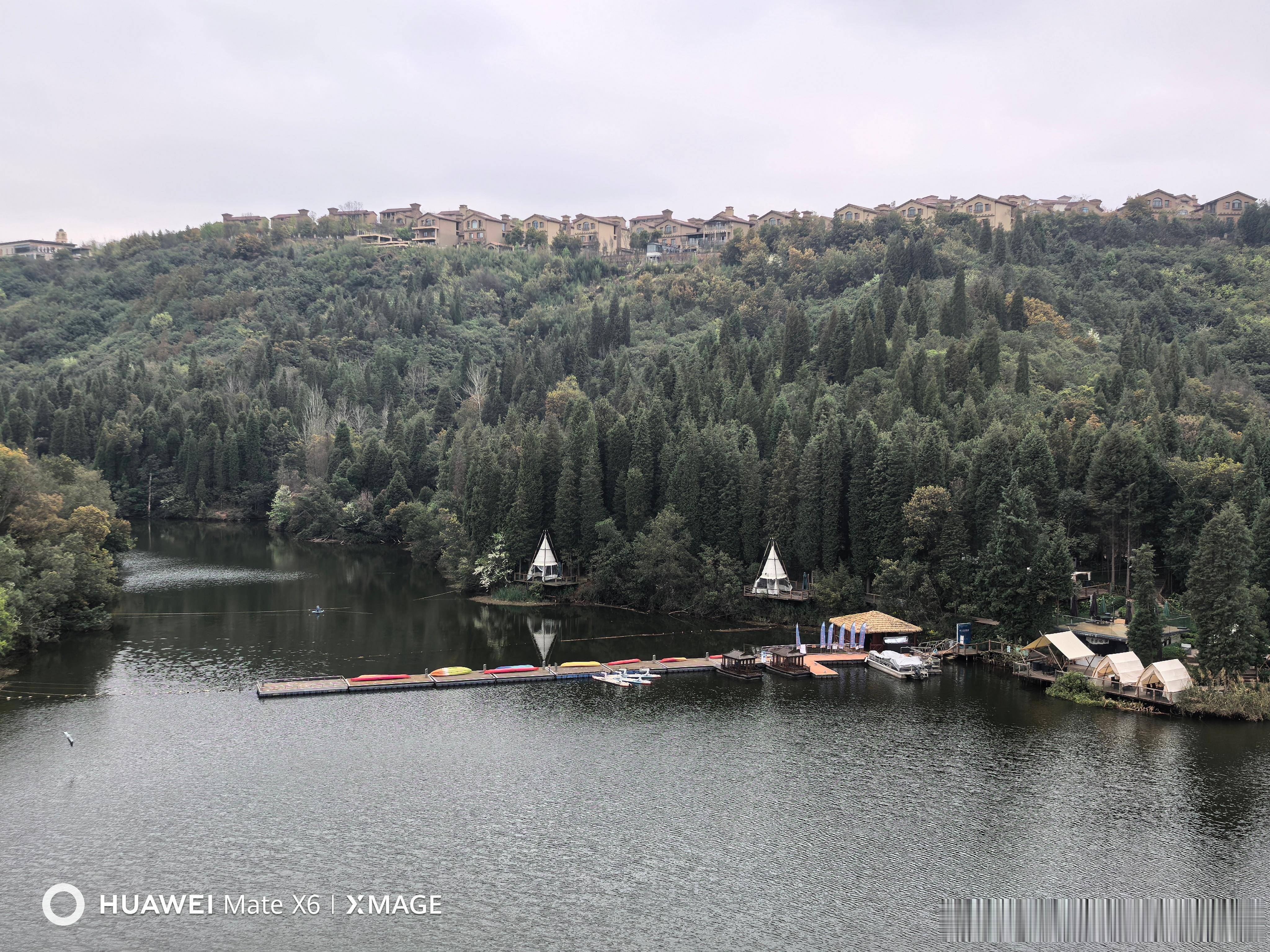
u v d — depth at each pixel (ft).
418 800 252.62
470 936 192.75
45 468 528.22
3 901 200.54
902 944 191.93
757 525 463.83
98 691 335.88
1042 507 424.05
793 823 242.17
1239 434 531.50
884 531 435.12
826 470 447.01
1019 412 524.93
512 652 401.90
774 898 207.62
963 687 356.79
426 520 619.67
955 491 428.56
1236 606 323.98
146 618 455.63
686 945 190.60
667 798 256.52
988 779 269.64
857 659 388.78
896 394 560.20
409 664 380.99
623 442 506.89
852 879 215.72
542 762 280.31
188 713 314.55
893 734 305.32
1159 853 227.61
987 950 190.29
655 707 331.98
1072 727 311.47
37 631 385.29
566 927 196.24
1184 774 272.10
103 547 510.58
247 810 244.42
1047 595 370.94
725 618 461.78
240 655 388.37
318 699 332.80
